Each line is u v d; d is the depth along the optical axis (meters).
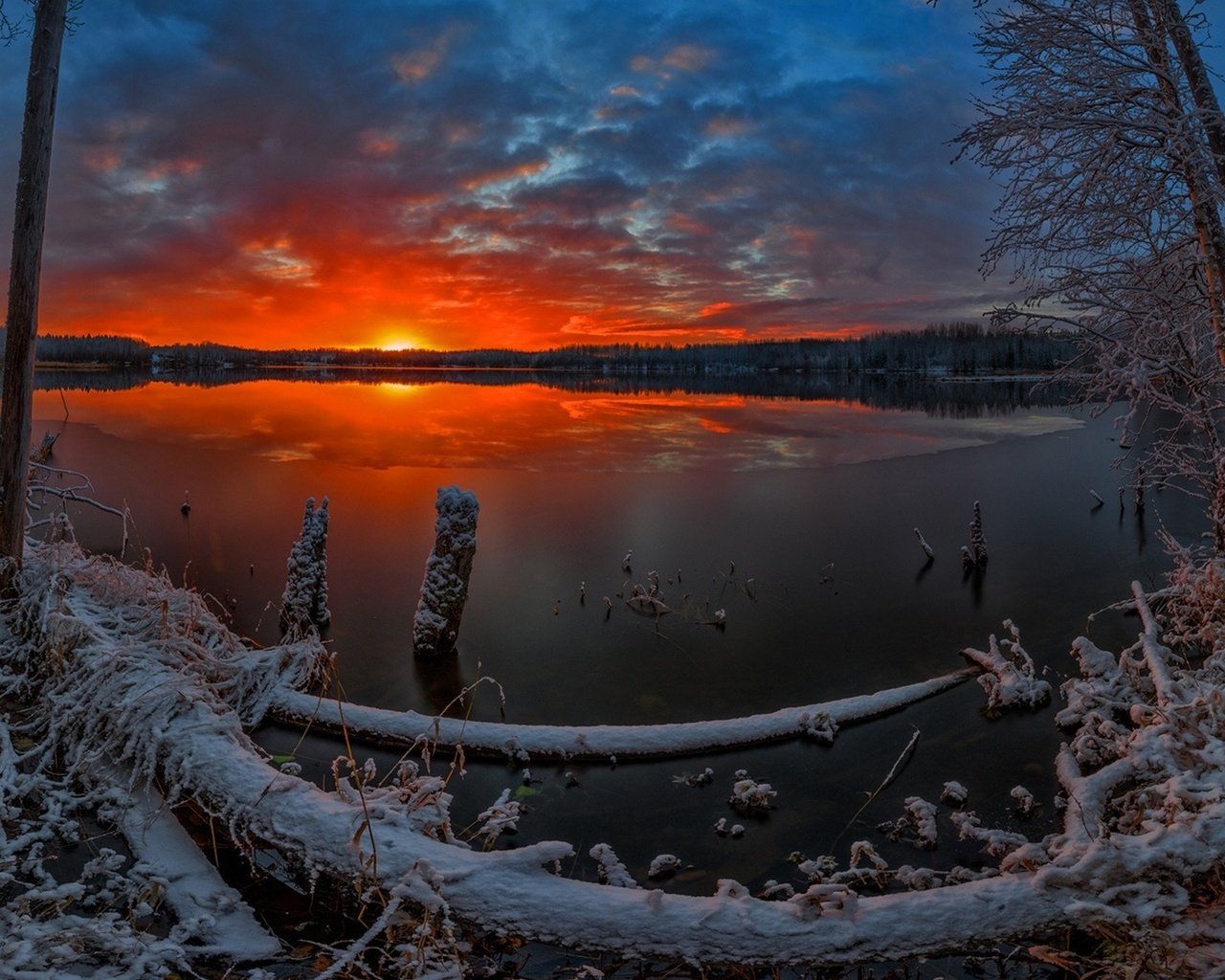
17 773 5.09
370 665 8.79
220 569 11.94
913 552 13.88
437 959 3.90
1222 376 9.31
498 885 4.07
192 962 3.89
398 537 14.13
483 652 9.23
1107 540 14.91
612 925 3.98
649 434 30.47
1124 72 8.66
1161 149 8.57
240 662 7.10
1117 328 10.06
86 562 7.58
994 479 21.14
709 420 36.78
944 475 21.78
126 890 4.25
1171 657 8.09
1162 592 10.12
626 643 9.60
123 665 5.84
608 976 4.17
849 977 4.24
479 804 6.08
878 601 11.32
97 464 21.05
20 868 4.34
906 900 4.14
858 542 14.56
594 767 6.72
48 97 7.42
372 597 10.98
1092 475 21.95
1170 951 3.83
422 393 57.34
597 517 16.17
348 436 28.06
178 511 15.79
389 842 4.27
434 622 8.93
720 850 5.62
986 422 37.19
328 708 7.02
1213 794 4.52
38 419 32.19
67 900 4.00
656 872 5.29
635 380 99.19
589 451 25.39
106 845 4.75
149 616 7.02
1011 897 4.12
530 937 3.99
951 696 8.30
